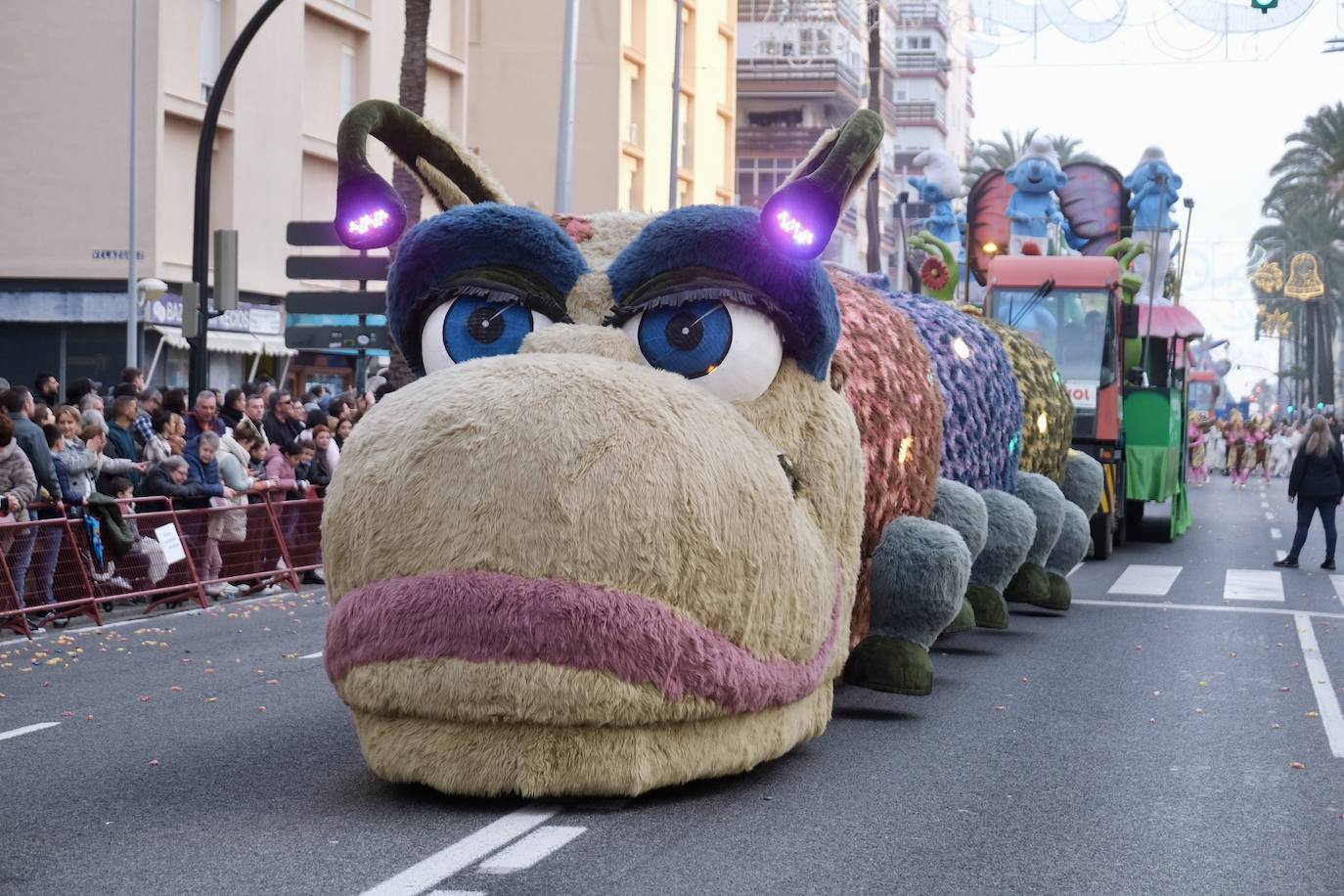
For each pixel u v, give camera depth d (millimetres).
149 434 15641
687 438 6770
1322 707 10406
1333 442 20375
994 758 8570
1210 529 27141
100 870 6113
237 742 8680
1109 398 20969
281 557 16359
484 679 6496
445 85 43750
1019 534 11758
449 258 7477
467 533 6570
